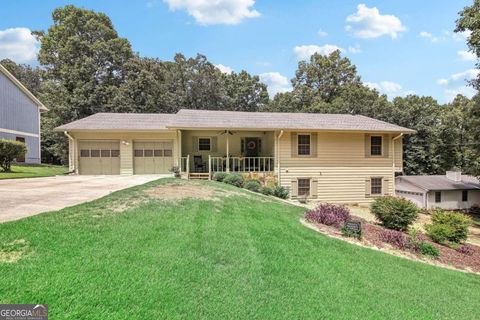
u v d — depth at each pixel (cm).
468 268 743
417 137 2975
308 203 1493
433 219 1051
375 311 379
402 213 984
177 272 380
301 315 334
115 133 1703
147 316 280
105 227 511
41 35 3266
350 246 665
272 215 822
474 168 2097
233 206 841
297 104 3903
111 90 2898
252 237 583
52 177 1504
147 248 441
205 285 361
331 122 1736
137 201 741
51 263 354
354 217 1066
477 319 417
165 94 3269
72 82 2855
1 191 927
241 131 1748
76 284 313
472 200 2295
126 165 1709
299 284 414
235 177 1438
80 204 673
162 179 1246
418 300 444
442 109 3059
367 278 489
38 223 492
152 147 1738
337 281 450
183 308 304
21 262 349
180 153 1633
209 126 1524
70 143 1689
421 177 2389
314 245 613
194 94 3672
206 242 508
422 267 630
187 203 782
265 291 375
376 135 1730
